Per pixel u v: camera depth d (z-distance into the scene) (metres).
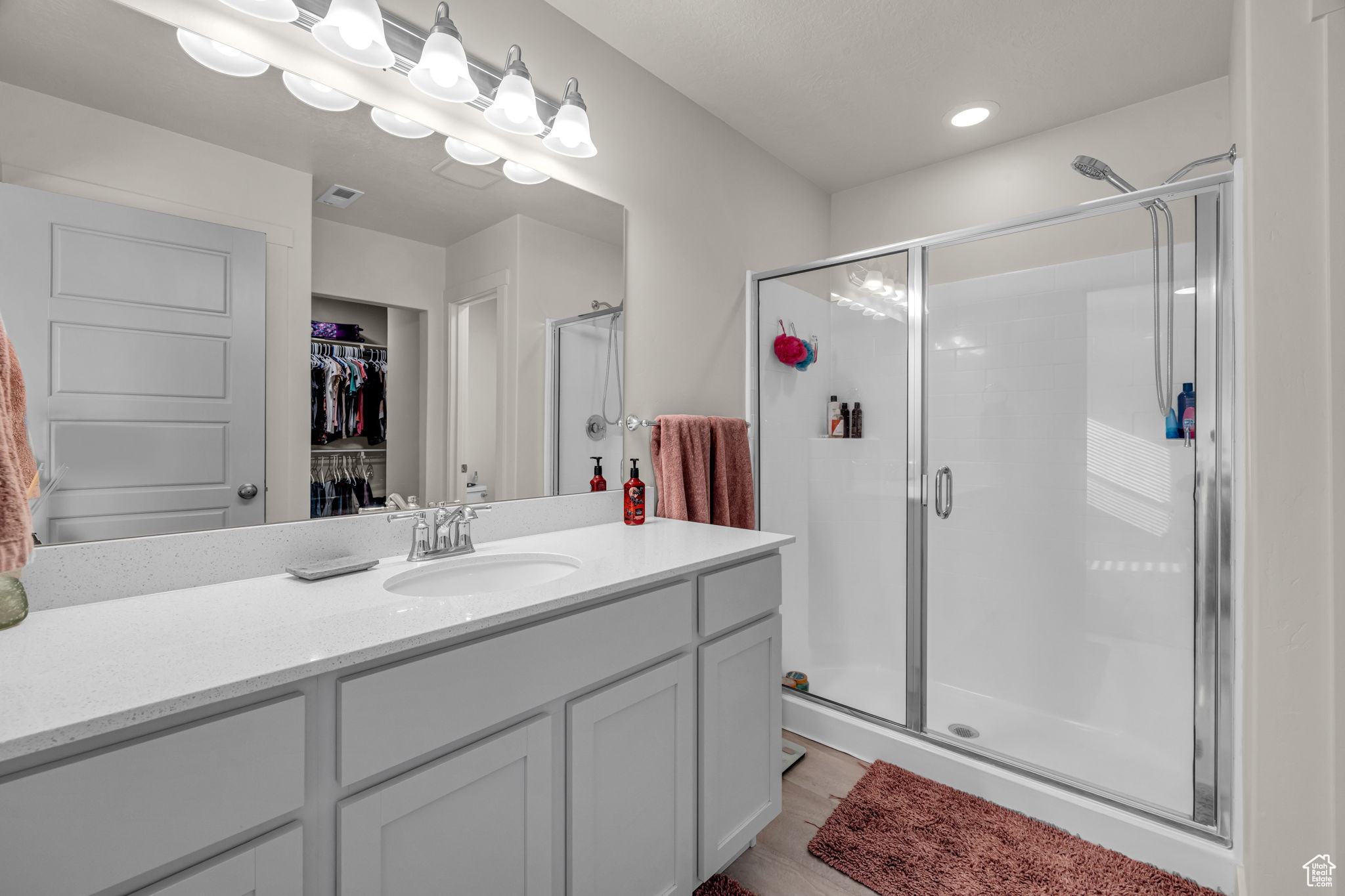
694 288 2.24
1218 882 1.44
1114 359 1.94
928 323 2.13
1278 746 1.08
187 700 0.66
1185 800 1.61
